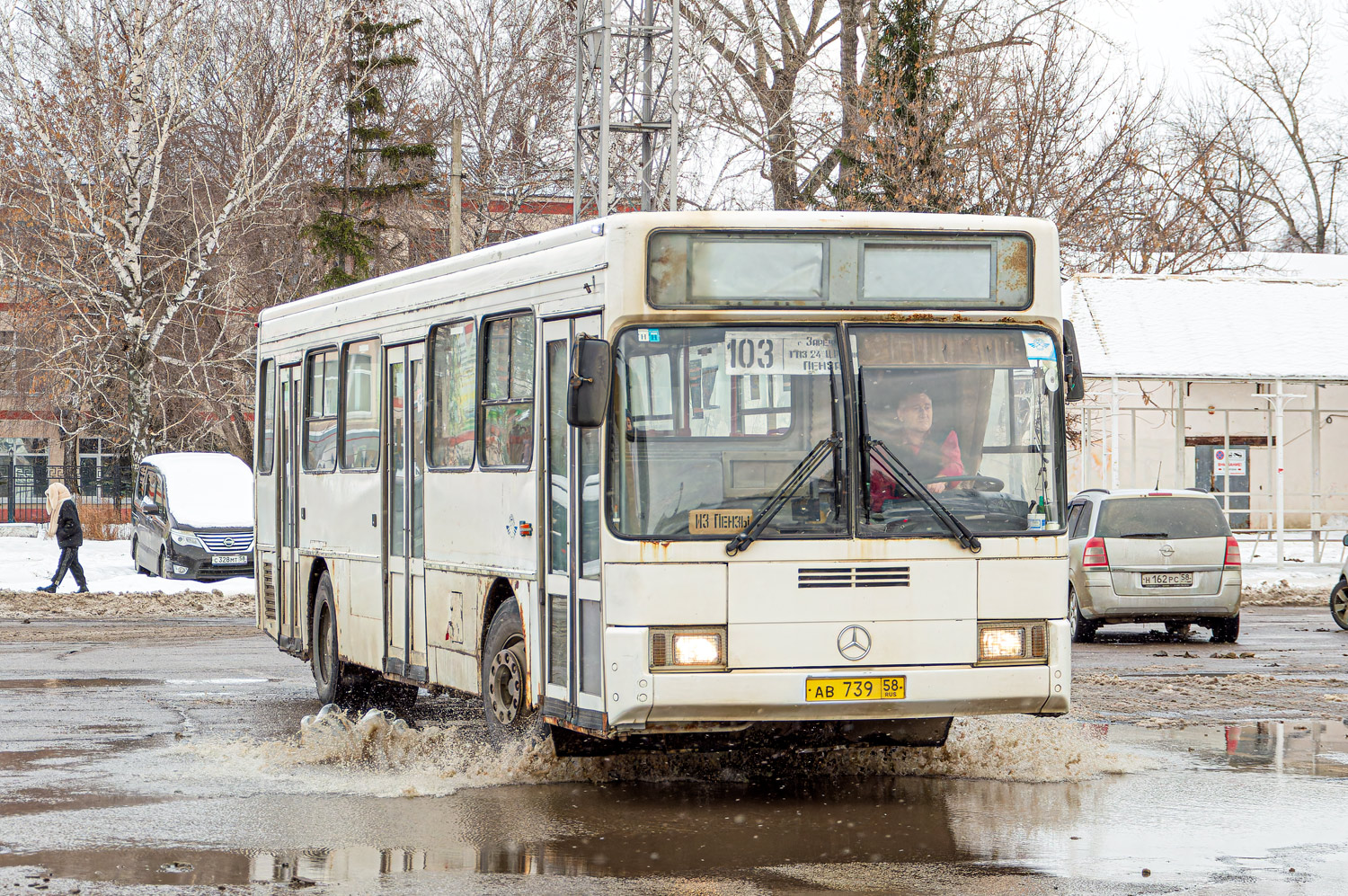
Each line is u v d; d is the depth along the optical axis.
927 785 14.61
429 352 17.14
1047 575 13.52
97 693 22.03
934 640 13.25
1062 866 11.13
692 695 12.81
